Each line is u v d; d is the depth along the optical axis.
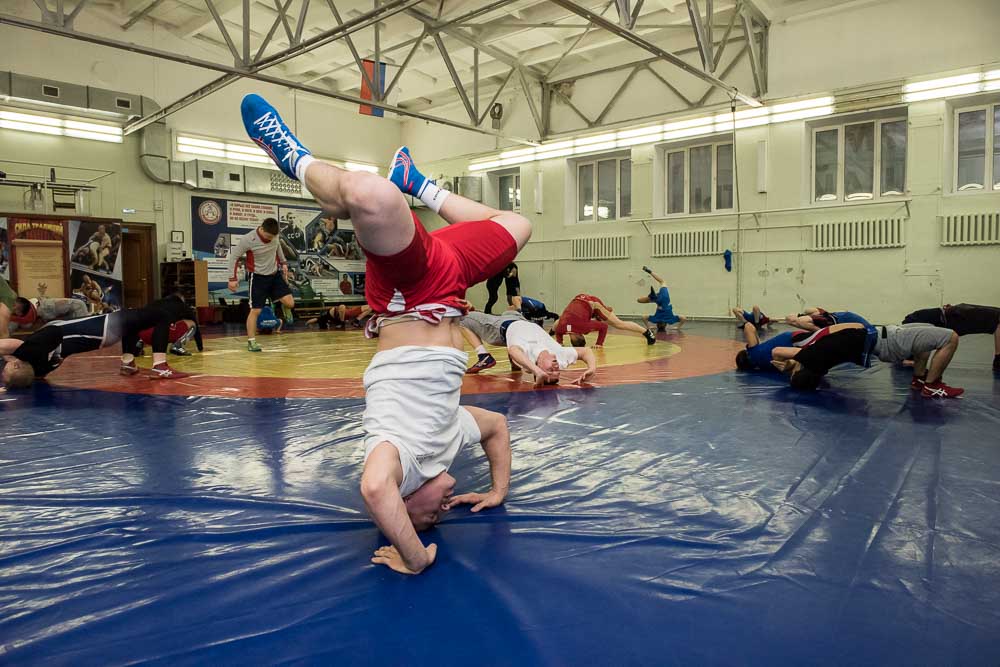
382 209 1.54
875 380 5.23
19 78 11.82
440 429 1.95
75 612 1.60
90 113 13.04
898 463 2.84
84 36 7.91
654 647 1.42
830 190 12.33
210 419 3.90
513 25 12.20
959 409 4.00
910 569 1.80
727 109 12.99
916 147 11.11
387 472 1.74
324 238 16.83
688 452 3.08
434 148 17.88
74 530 2.13
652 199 14.21
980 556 1.88
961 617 1.54
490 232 1.99
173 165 14.02
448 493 2.05
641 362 6.68
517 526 2.16
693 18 9.98
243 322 14.35
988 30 10.39
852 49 11.61
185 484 2.62
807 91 12.07
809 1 11.92
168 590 1.71
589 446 3.23
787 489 2.50
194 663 1.37
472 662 1.37
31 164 12.48
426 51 14.32
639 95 14.32
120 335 5.43
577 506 2.35
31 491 2.54
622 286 14.85
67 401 4.52
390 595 1.67
